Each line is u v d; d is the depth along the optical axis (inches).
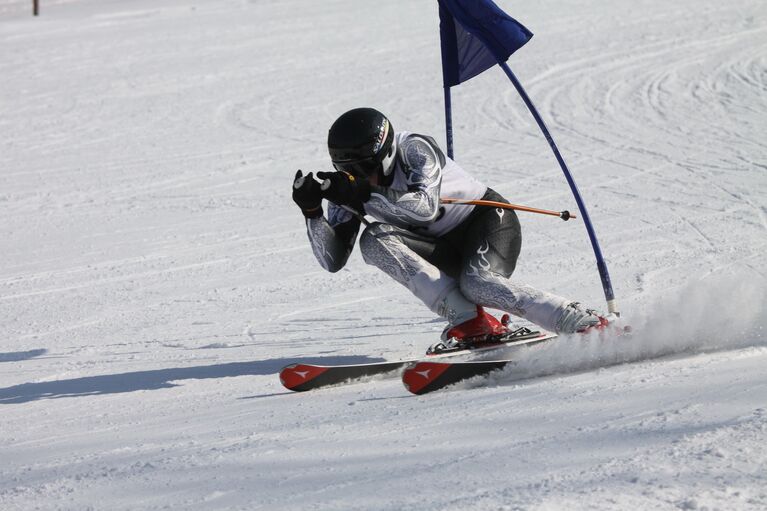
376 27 2426.2
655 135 1317.7
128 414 423.2
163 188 1218.0
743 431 243.4
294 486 249.4
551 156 1246.9
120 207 1133.1
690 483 212.7
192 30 2536.9
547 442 261.7
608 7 2460.6
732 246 767.7
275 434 327.6
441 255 494.9
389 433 305.9
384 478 245.9
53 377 531.5
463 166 1223.5
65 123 1646.2
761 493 204.2
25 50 2359.7
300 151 1390.3
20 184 1275.8
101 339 626.8
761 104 1446.9
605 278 510.3
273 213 1060.5
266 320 647.8
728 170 1094.4
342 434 314.2
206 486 259.9
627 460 233.5
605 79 1708.9
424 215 449.1
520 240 498.0
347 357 526.0
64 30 2650.1
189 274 825.5
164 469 284.4
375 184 462.6
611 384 345.1
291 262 844.6
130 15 2918.3
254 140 1472.7
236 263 855.1
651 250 780.0
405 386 393.7
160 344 598.9
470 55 580.1
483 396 362.9
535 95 1637.6
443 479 237.8
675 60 1812.3
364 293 711.1
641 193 1020.5
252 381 483.5
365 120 448.1
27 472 305.1
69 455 330.3
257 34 2432.3
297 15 2701.8
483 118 1509.6
